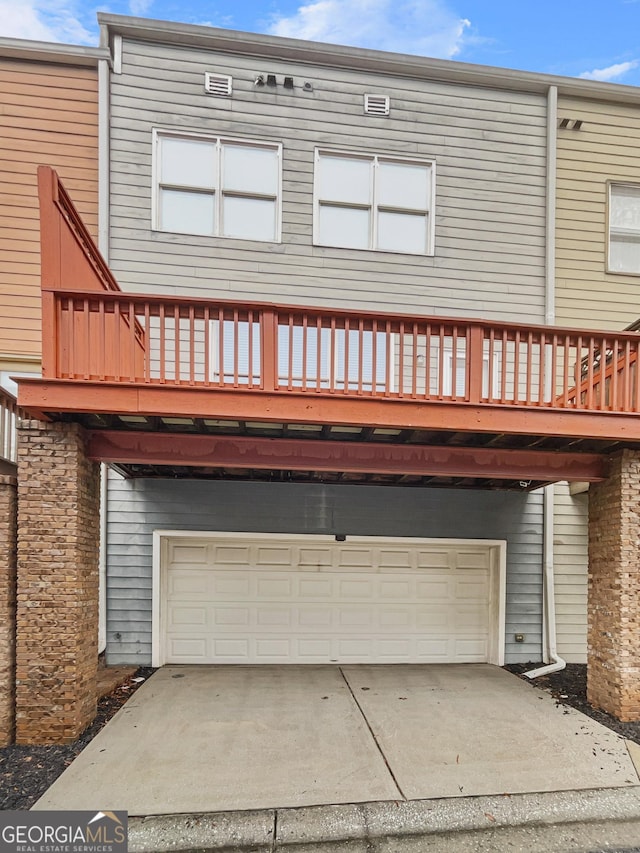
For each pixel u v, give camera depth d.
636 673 4.67
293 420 4.00
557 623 6.73
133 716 4.59
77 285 4.22
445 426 4.15
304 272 6.59
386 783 3.50
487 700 5.16
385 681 5.76
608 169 7.27
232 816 3.12
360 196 6.76
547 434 4.27
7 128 6.21
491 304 6.88
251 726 4.41
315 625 6.53
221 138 6.48
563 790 3.46
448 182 6.90
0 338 6.12
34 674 4.01
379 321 4.29
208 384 3.98
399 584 6.69
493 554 6.80
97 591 4.60
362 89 6.78
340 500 6.55
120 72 6.34
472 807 3.26
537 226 7.04
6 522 4.05
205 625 6.39
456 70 6.84
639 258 7.36
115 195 6.27
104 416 4.16
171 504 6.30
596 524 5.14
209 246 6.43
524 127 7.07
